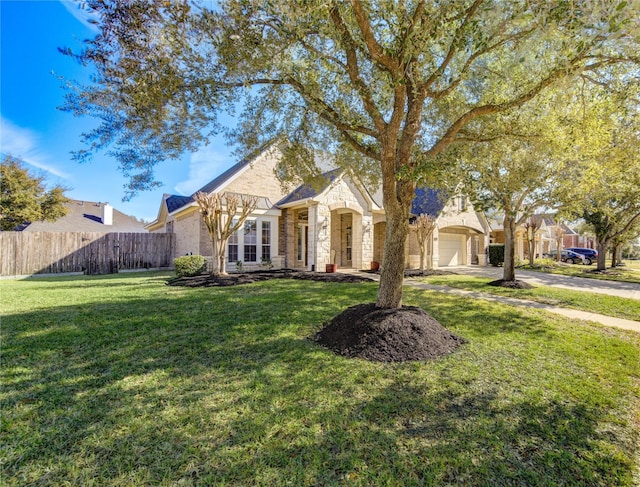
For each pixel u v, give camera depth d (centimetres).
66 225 2798
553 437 254
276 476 208
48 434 249
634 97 484
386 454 231
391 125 482
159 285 1055
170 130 541
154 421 267
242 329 527
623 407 302
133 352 423
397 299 525
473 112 532
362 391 322
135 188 571
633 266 2634
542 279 1384
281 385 332
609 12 258
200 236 1413
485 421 273
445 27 395
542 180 849
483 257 2216
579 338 511
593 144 582
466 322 597
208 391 319
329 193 1477
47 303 734
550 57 431
